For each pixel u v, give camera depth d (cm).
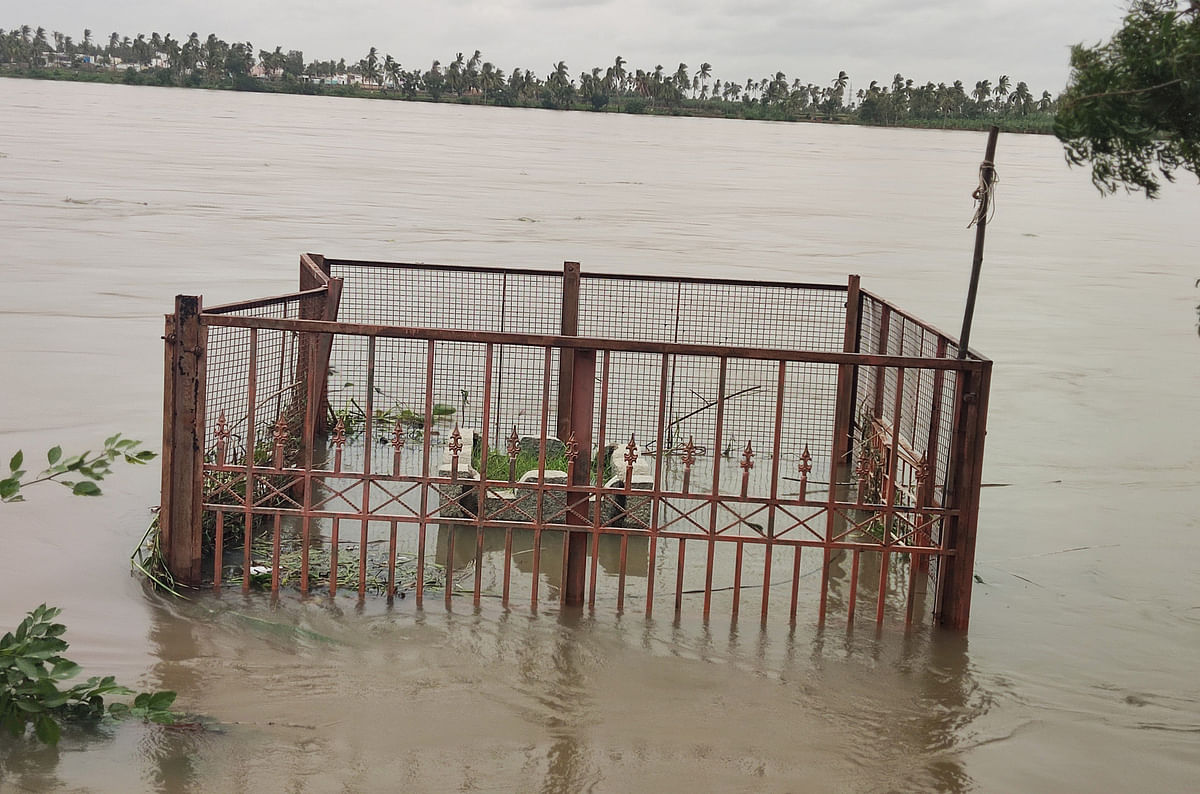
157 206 3312
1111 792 602
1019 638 793
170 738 607
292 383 938
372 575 844
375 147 7550
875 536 973
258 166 5272
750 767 609
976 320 2083
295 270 2258
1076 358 1773
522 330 1416
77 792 552
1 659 579
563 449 1103
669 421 1246
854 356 757
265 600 789
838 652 758
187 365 771
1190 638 803
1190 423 1395
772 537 785
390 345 1319
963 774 614
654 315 1666
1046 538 991
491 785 578
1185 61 504
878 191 5959
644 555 922
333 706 652
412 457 1115
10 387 1277
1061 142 569
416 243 2750
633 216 3809
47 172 4300
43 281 1988
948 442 812
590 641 753
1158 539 995
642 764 607
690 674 715
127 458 594
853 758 625
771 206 4597
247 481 789
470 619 778
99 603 767
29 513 916
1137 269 3072
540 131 12431
